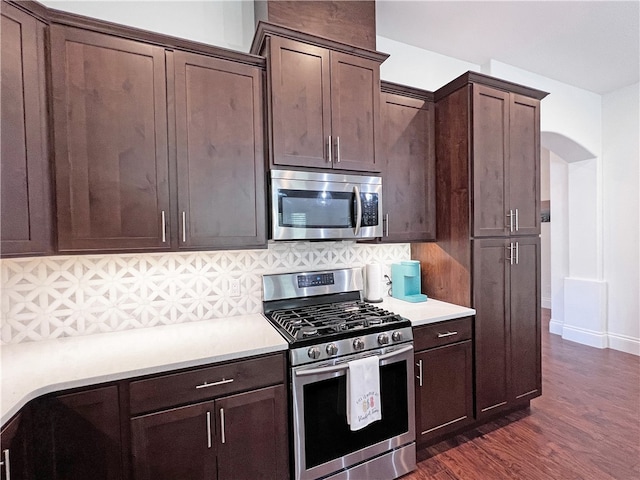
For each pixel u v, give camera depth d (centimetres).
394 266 266
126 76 160
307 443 165
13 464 110
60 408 126
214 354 149
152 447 139
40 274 171
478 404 228
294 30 188
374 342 182
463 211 231
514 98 244
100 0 186
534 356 255
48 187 146
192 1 208
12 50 135
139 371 135
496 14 243
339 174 203
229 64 182
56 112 147
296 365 163
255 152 188
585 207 403
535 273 256
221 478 151
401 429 192
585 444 216
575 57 305
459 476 192
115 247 159
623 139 372
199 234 176
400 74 279
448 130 242
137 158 163
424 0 227
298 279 228
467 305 229
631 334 371
